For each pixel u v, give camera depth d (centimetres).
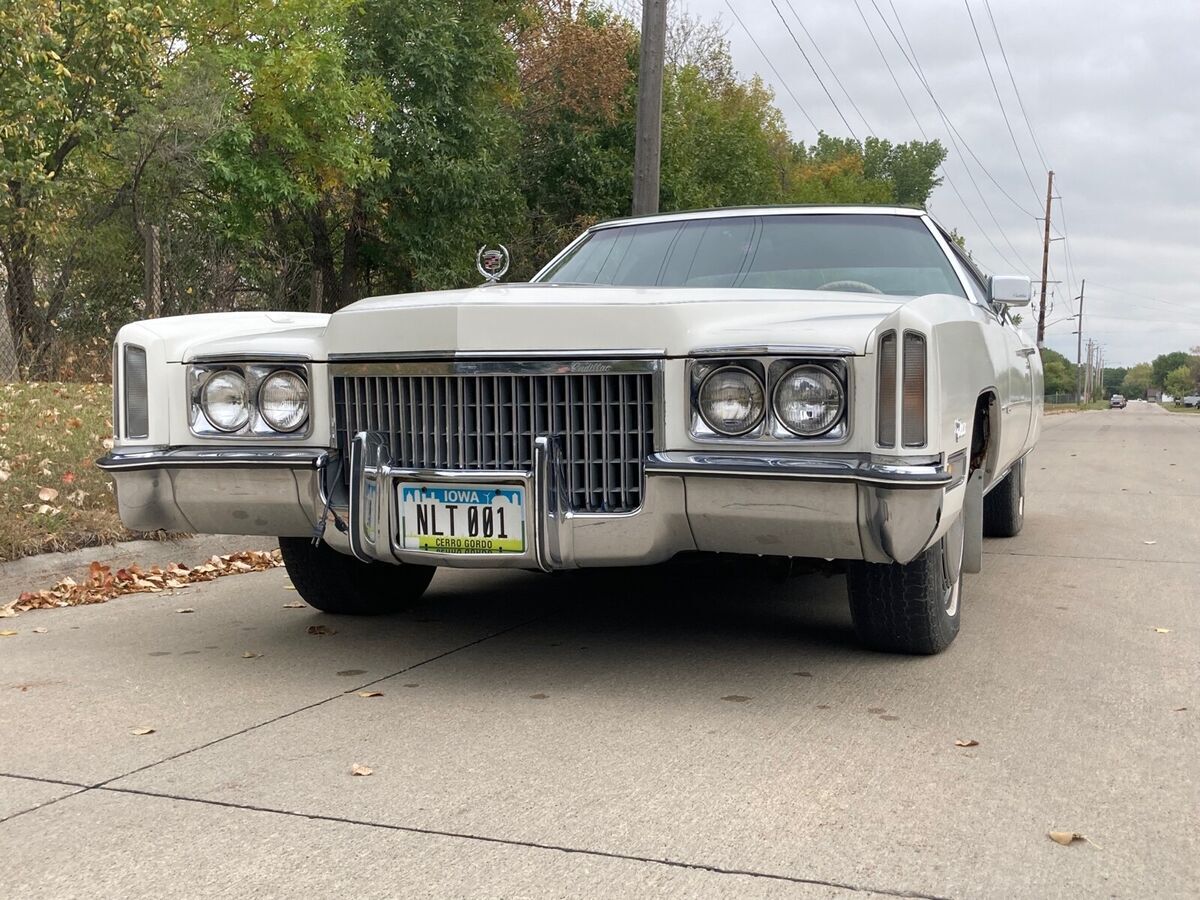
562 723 327
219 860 236
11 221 1538
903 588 375
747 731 318
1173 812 261
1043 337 5169
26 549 552
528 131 2517
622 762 293
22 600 506
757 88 4259
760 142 3594
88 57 1633
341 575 453
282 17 1825
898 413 311
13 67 1440
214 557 612
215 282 1838
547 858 235
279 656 409
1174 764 293
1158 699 352
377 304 370
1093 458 1527
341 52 1880
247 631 452
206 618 480
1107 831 249
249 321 419
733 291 365
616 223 517
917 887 222
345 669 390
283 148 1920
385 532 352
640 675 378
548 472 334
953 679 373
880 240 467
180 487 381
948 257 463
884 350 314
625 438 337
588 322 335
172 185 1745
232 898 219
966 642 426
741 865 232
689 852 238
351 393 366
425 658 405
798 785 277
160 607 505
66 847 243
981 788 275
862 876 227
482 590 530
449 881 225
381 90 1984
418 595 489
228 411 379
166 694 361
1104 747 306
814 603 495
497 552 340
